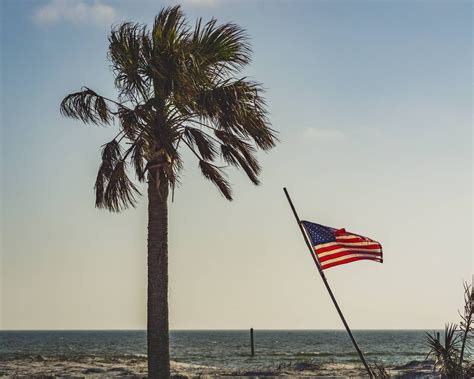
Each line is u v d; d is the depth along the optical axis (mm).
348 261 13844
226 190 16062
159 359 14727
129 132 14820
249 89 15086
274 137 15258
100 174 15141
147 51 14820
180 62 14367
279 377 25984
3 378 25047
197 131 15414
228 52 15133
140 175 15547
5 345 108312
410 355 60344
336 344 106938
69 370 29984
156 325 14828
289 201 14180
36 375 26500
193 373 27438
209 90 14789
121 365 33594
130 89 14883
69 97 15062
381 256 13914
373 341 124875
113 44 14984
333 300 13664
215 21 15047
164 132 14773
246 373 27734
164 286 14945
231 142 15484
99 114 15133
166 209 15148
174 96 14914
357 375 26062
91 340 146375
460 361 13789
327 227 14023
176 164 15234
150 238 15047
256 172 15828
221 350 83312
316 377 25484
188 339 155125
